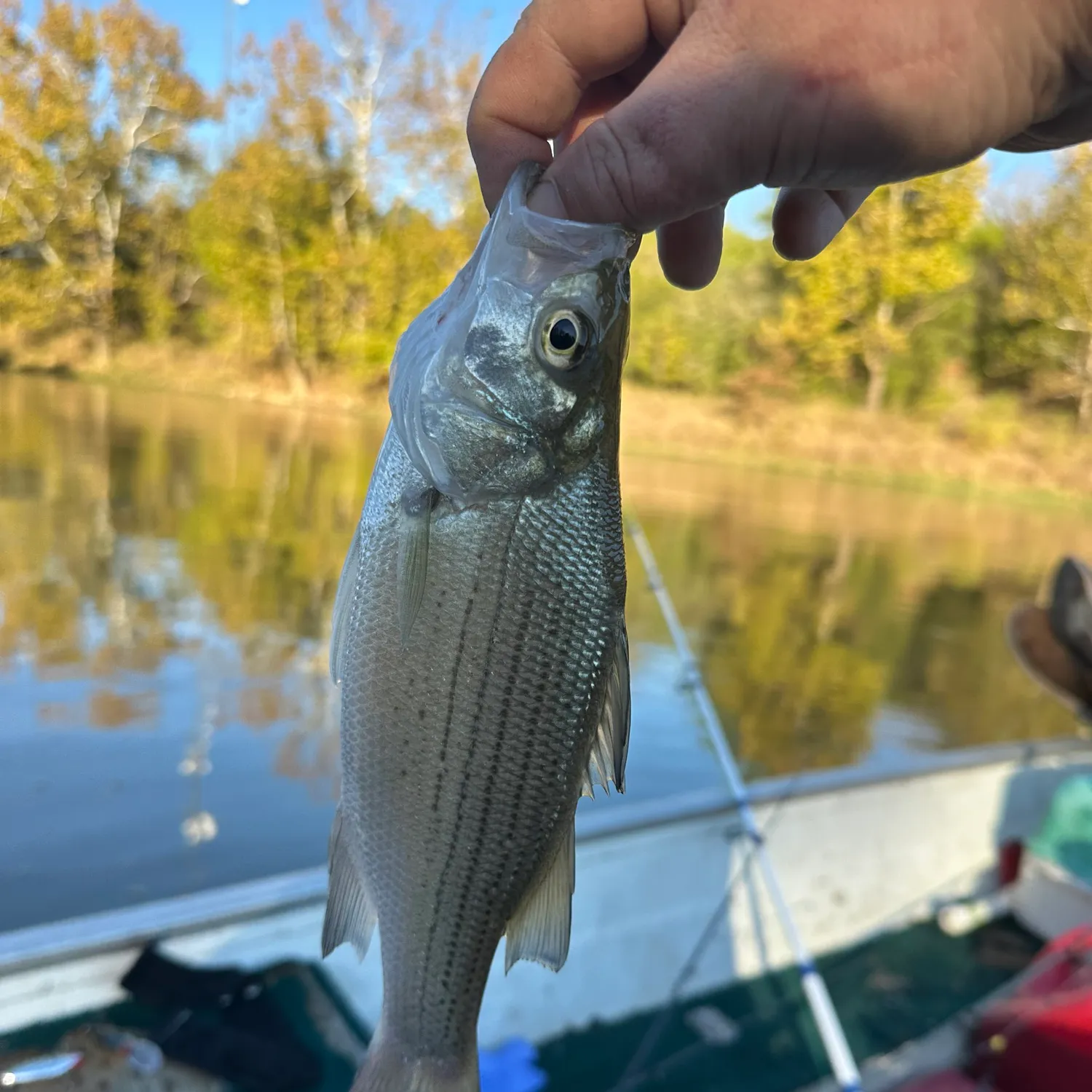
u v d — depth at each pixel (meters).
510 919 0.31
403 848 0.30
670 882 0.72
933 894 0.85
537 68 0.32
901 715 1.54
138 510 2.13
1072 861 0.84
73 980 0.53
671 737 1.27
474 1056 0.32
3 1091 0.48
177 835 0.84
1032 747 0.98
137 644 1.35
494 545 0.30
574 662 0.31
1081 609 0.69
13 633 1.33
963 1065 0.62
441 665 0.30
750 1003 0.69
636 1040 0.64
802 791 0.81
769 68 0.27
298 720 1.13
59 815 0.86
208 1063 0.53
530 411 0.31
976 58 0.27
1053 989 0.63
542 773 0.31
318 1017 0.57
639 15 0.32
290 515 2.28
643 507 3.04
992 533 3.51
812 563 2.61
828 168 0.28
